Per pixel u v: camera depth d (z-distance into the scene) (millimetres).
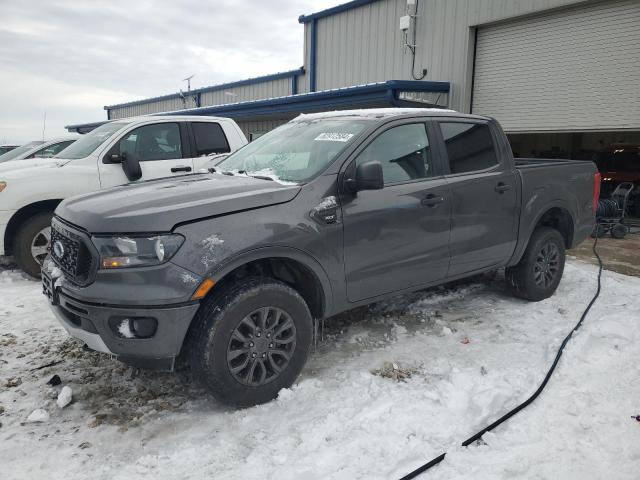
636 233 10016
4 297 5336
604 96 9391
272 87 18500
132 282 2822
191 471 2594
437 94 11758
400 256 3867
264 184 3426
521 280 5059
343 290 3590
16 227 5973
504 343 4156
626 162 13430
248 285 3098
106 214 2977
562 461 2652
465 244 4332
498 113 11125
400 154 3977
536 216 4941
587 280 5949
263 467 2617
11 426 2977
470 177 4371
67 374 3615
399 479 2510
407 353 3975
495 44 11031
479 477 2529
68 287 3027
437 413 3107
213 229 2977
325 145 3820
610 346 4027
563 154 15164
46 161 6449
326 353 3973
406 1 12586
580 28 9586
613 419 3027
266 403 3223
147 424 3012
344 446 2773
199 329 2973
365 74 14086
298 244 3258
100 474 2568
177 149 6953
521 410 3125
